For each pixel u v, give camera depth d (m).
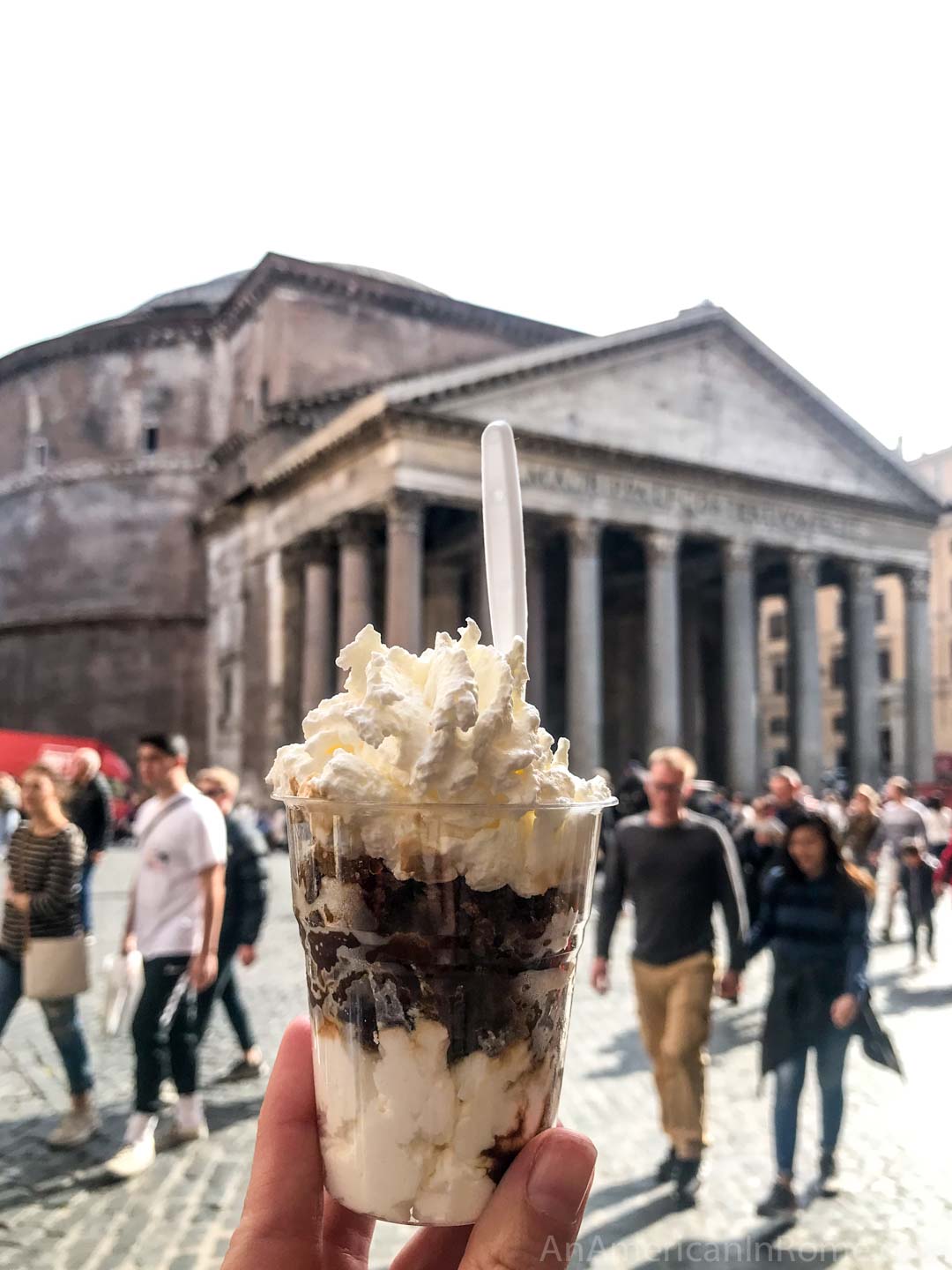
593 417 35.66
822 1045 6.08
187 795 6.76
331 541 36.94
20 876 6.92
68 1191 6.17
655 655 35.91
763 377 40.25
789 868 6.30
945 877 13.34
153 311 52.19
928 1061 9.09
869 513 42.44
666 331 37.22
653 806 6.59
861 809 14.77
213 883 6.61
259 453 41.25
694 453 37.75
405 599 30.97
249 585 42.25
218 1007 10.99
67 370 52.09
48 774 6.95
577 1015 10.70
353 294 42.78
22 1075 8.56
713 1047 9.66
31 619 51.00
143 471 49.34
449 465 32.44
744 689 37.53
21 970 6.97
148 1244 5.48
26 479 52.81
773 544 39.44
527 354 34.06
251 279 43.66
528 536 35.91
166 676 47.59
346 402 40.16
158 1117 7.44
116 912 19.05
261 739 39.75
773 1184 6.10
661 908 6.33
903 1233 5.63
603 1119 7.55
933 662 55.19
